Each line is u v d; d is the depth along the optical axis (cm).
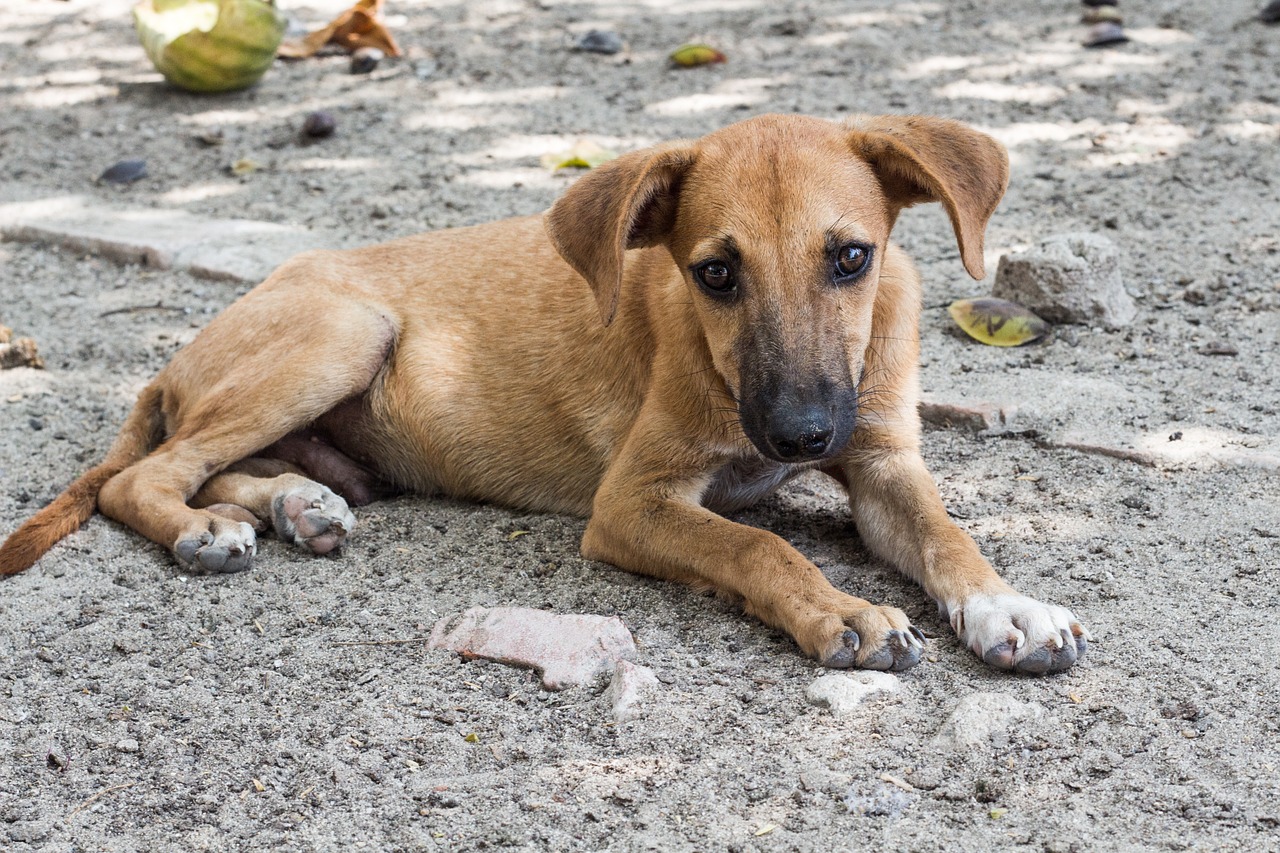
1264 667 364
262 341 501
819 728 352
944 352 593
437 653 398
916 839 308
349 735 359
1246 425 507
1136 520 453
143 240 738
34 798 340
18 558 450
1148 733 340
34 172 857
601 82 970
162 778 346
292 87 991
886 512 445
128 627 416
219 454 487
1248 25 1012
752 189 398
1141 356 574
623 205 400
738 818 319
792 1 1150
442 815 327
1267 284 625
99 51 1081
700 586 427
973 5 1114
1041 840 305
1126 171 771
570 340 489
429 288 519
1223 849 297
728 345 402
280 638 410
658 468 446
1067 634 368
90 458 540
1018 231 700
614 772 339
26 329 657
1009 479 489
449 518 499
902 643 372
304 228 753
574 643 386
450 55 1045
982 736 340
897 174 417
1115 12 1038
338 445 527
